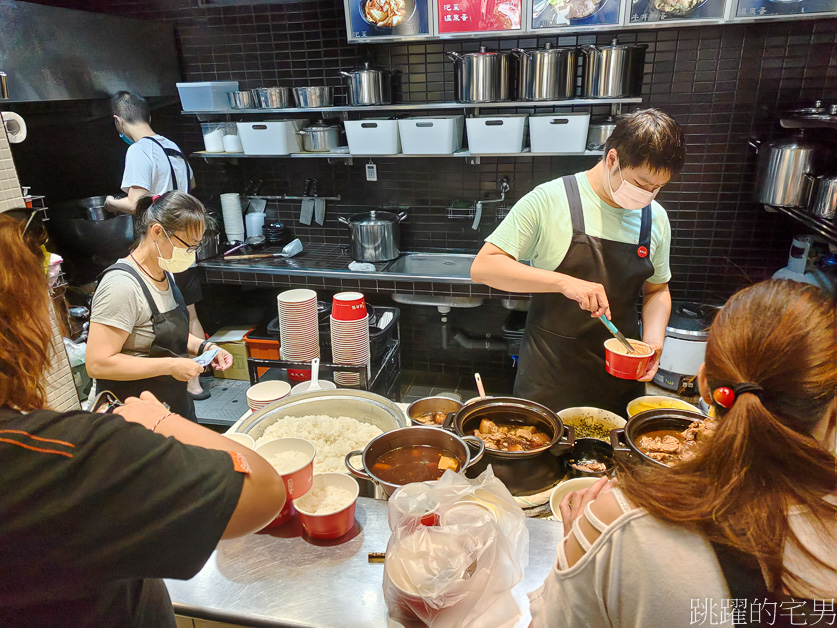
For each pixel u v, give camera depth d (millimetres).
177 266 2029
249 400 1802
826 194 2457
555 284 1785
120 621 857
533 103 3119
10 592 692
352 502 1224
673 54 3201
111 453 699
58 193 3750
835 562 602
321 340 2703
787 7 2713
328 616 1062
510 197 3773
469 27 3109
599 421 1633
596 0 2898
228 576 1155
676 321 2924
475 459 1273
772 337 621
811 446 596
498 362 4160
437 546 1033
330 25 3691
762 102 3176
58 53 3066
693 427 1368
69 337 2799
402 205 3996
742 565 612
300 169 4094
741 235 3443
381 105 3404
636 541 661
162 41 3828
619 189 1751
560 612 735
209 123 3811
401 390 4137
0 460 656
